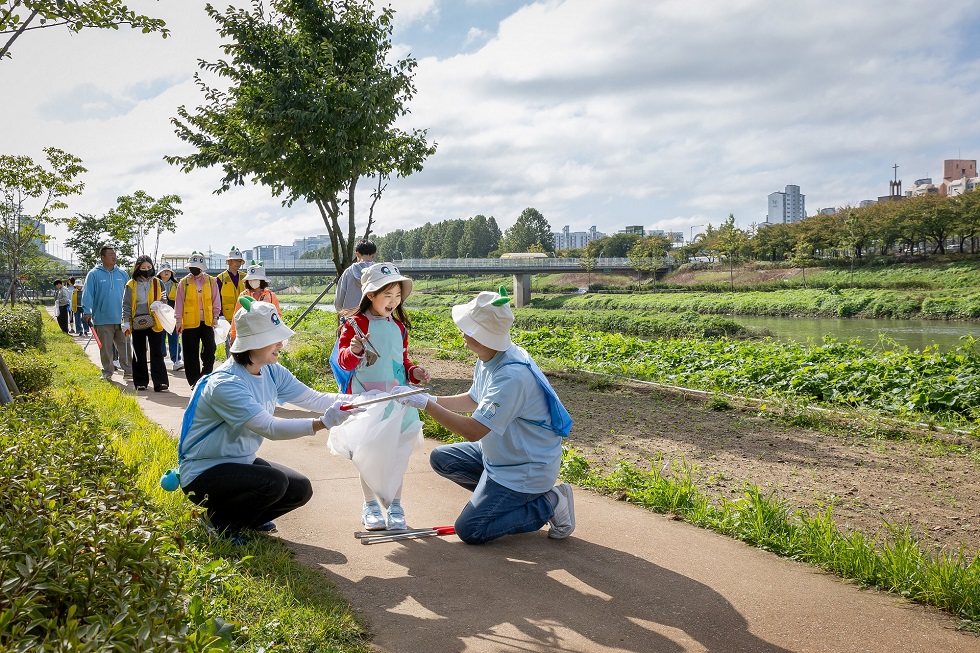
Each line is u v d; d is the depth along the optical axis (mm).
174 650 2092
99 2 6691
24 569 2320
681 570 4164
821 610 3666
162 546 2854
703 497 5281
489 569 4145
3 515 2773
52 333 21859
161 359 10961
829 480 5965
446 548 4473
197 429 4379
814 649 3279
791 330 37000
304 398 4719
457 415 4336
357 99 12156
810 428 7961
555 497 4574
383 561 4238
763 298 56156
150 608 2320
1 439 3795
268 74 12695
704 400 9547
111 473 3961
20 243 26484
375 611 3578
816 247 78562
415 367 4922
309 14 12961
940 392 8859
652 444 7191
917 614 3635
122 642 2020
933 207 70062
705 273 84188
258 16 13031
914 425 7887
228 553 4117
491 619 3518
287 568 3936
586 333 18547
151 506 3775
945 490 5684
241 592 3467
